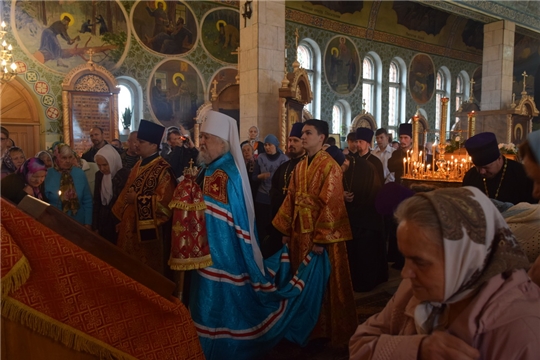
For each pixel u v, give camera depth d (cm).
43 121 1140
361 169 394
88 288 129
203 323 224
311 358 262
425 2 1207
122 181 352
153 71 1317
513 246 85
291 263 285
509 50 1436
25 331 121
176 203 223
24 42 1103
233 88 964
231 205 235
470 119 518
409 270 87
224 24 1443
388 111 1970
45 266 122
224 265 230
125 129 1276
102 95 1188
